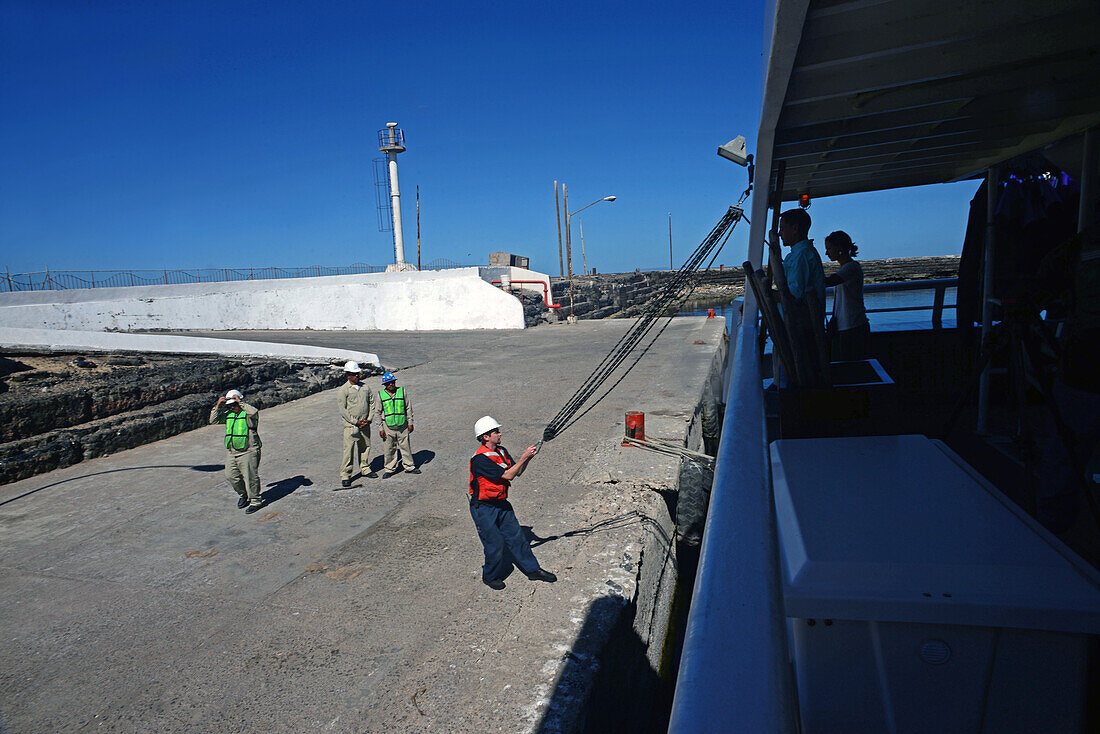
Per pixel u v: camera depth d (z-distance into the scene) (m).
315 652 4.74
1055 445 2.53
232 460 7.48
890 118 2.85
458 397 13.66
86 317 29.98
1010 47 2.06
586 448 9.16
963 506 1.75
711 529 1.18
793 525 1.75
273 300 30.69
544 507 7.12
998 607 1.36
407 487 8.23
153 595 5.71
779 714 0.63
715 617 0.86
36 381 11.46
